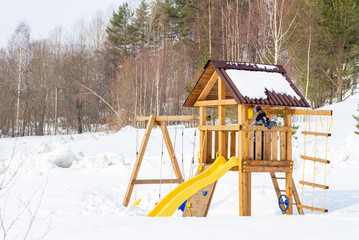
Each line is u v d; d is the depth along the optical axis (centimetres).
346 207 1045
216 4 5097
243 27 4094
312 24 3684
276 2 2883
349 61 3759
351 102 3428
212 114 4041
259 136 987
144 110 4688
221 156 1028
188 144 2570
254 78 1015
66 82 6031
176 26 6594
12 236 648
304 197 1209
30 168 1730
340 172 1681
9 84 5753
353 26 3697
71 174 1677
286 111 1032
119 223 732
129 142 2862
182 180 1205
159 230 655
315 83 3841
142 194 1275
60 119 6488
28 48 6056
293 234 618
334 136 2344
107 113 5312
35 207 998
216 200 1209
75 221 772
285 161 1008
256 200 1154
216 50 4841
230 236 605
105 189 1326
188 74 5731
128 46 6391
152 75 5212
